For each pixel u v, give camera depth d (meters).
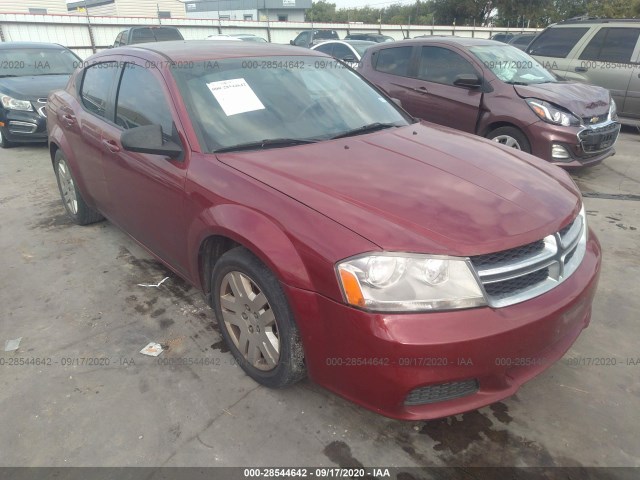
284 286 2.03
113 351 2.77
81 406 2.38
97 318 3.09
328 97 3.18
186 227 2.64
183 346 2.80
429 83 6.38
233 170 2.40
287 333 2.15
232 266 2.34
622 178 5.81
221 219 2.29
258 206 2.19
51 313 3.15
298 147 2.66
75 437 2.21
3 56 8.01
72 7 38.09
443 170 2.45
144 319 3.07
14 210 4.94
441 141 2.92
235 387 2.49
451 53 6.21
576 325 2.23
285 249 2.04
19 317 3.12
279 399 2.40
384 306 1.82
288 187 2.21
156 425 2.26
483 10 32.91
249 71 3.06
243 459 2.09
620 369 2.59
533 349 1.97
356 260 1.85
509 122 5.55
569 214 2.23
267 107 2.90
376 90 3.61
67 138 4.01
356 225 1.94
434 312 1.82
